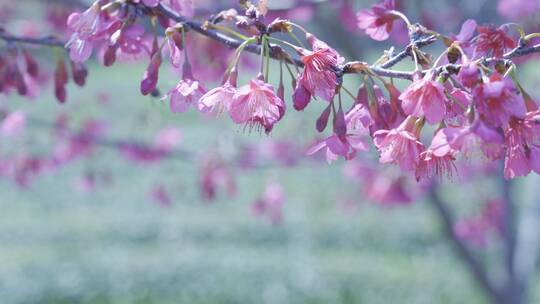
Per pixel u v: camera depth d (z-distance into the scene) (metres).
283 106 2.10
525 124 2.10
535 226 7.42
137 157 7.66
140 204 21.61
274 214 7.94
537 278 13.05
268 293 15.37
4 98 6.60
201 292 15.56
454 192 12.18
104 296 15.33
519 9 4.54
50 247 18.47
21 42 3.29
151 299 15.27
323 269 16.61
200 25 2.43
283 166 7.59
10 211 21.52
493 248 14.69
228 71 2.27
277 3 5.03
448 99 2.12
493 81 1.95
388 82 2.26
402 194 7.03
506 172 2.18
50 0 4.55
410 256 17.36
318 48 2.21
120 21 2.50
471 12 6.40
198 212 20.67
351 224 19.48
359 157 7.16
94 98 8.25
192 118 23.62
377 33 2.65
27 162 7.18
